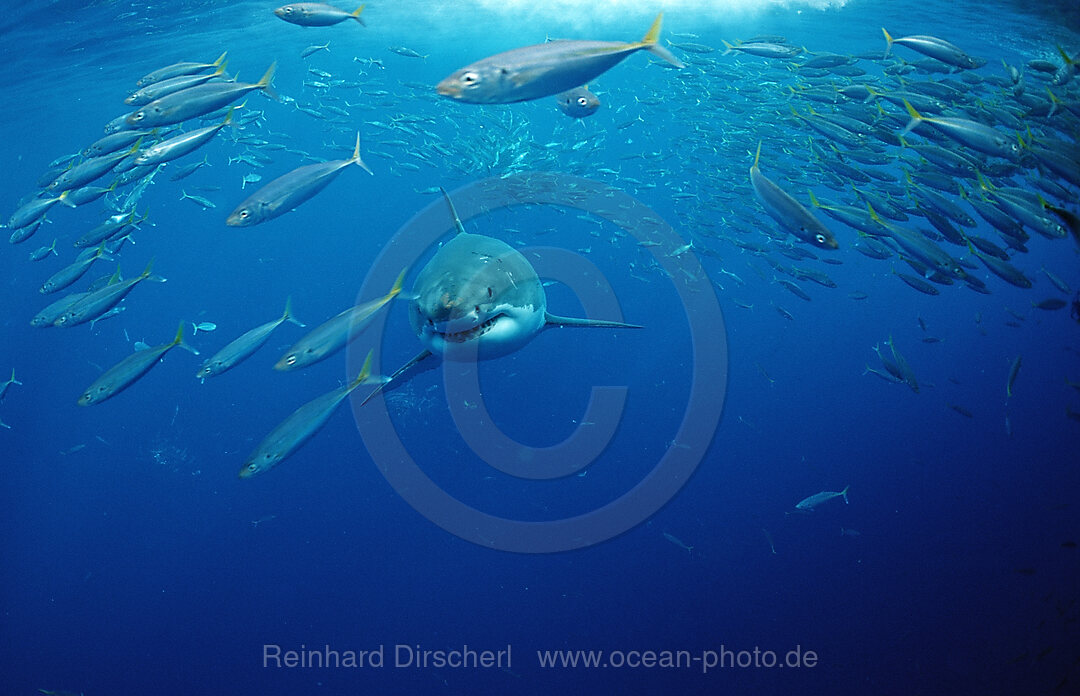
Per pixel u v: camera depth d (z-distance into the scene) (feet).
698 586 32.55
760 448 44.14
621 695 26.91
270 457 14.62
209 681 28.76
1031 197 19.56
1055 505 36.76
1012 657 26.81
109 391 18.08
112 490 42.60
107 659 30.35
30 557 37.40
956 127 18.03
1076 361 61.93
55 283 23.82
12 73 67.82
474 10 73.15
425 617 31.81
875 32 71.36
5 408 59.62
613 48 10.75
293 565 35.47
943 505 37.73
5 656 30.50
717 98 40.73
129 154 22.00
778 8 67.72
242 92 18.39
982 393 53.72
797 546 34.81
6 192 160.86
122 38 63.57
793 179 35.53
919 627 29.30
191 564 36.04
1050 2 53.47
